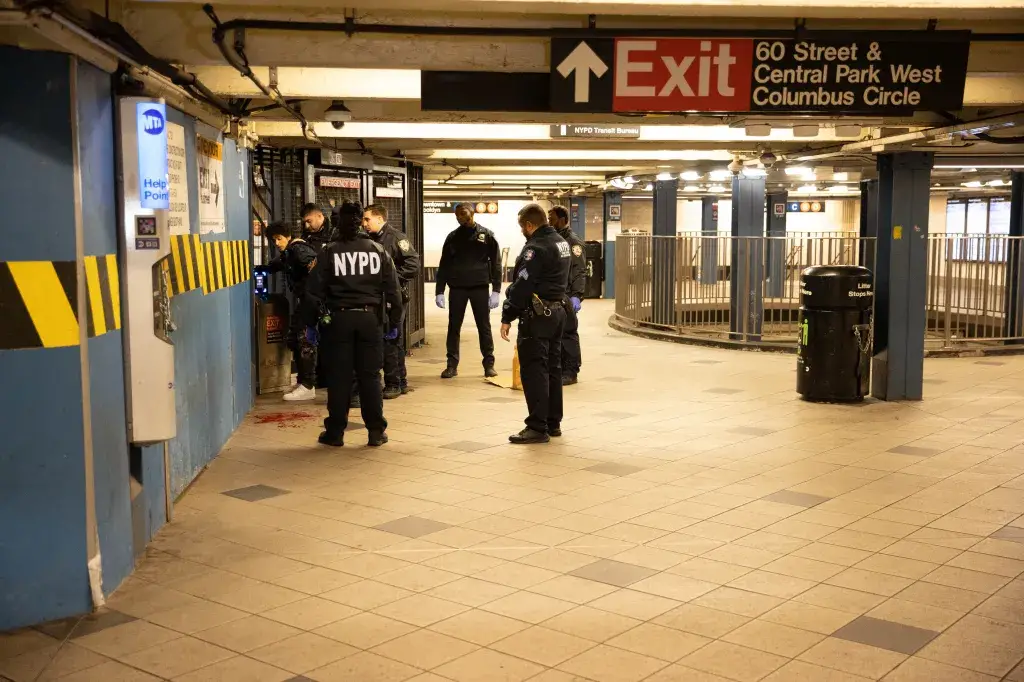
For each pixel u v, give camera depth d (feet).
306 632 13.39
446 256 35.14
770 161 38.27
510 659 12.51
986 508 19.30
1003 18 17.52
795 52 17.83
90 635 13.32
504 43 18.26
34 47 12.91
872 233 45.11
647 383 34.78
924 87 18.07
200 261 21.42
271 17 17.47
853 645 12.88
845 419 28.25
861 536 17.56
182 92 18.20
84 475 13.88
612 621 13.74
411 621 13.76
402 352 32.04
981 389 33.45
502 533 17.71
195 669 12.27
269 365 31.73
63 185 13.30
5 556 13.51
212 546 16.99
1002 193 86.84
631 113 18.06
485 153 42.65
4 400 13.32
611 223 79.66
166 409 15.67
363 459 23.21
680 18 18.13
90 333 14.01
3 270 13.07
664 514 18.89
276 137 32.81
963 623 13.62
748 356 42.22
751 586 15.08
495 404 30.27
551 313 24.73
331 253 23.77
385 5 15.69
